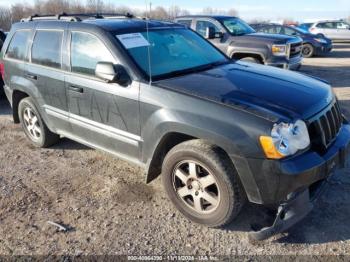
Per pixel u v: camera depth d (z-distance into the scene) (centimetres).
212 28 952
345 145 319
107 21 406
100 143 398
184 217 341
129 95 342
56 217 348
